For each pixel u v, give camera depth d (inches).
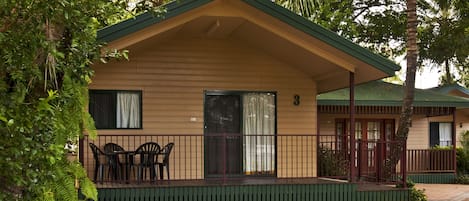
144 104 402.3
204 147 409.4
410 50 478.0
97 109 393.1
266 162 423.5
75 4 170.9
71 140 190.2
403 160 407.2
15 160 157.0
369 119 676.1
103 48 267.6
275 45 392.2
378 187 391.2
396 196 383.6
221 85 416.8
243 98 422.0
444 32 694.5
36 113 161.2
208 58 415.2
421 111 654.5
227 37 415.8
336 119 666.2
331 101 582.6
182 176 405.1
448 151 656.4
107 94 396.5
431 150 653.9
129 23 312.7
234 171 416.5
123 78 398.9
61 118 176.1
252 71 423.5
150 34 328.5
